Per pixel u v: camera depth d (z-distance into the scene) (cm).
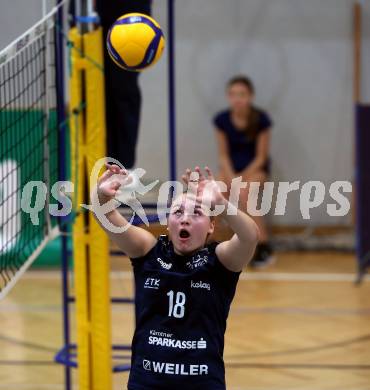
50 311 1645
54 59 998
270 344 1393
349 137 2328
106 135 1038
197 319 719
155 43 848
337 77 2316
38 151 1106
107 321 1026
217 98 2322
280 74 2316
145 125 2322
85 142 1015
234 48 2308
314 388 1163
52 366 1284
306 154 2338
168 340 718
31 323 1552
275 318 1570
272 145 2338
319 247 2259
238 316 1586
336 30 2298
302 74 2316
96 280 1021
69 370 1106
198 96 2322
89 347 1032
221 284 731
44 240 1009
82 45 1007
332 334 1454
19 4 2234
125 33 839
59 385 1189
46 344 1409
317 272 2014
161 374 712
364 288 1838
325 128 2330
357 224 1866
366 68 2308
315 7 2292
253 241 709
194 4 2292
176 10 2292
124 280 1931
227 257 725
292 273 2005
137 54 843
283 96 2323
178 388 709
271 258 2120
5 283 955
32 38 940
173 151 1131
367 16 2294
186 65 2312
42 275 2008
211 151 2338
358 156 1844
